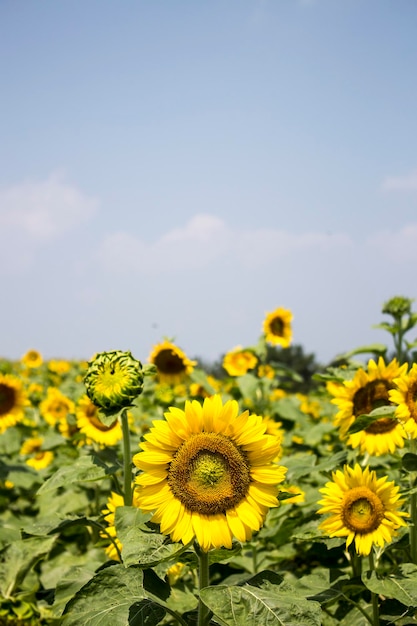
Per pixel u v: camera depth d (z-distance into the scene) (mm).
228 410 1253
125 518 1272
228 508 1235
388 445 1646
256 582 1252
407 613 1438
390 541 1422
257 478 1246
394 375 1685
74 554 2199
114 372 1499
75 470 1540
